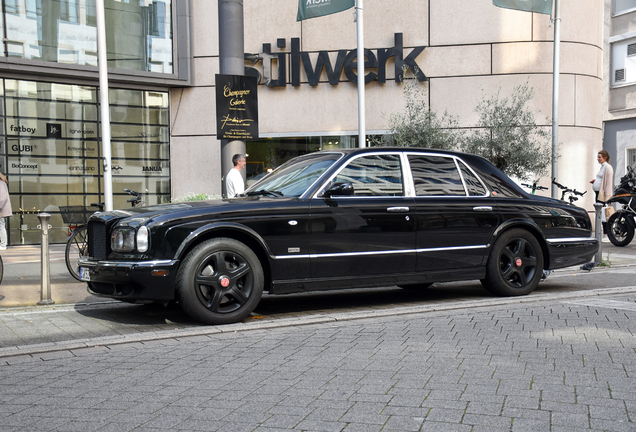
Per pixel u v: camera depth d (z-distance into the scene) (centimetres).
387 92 1579
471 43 1550
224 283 550
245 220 562
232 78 1143
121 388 370
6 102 1489
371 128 1584
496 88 1544
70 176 1565
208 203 581
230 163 1301
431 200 648
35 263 1076
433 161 673
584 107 1574
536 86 1540
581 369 395
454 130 1252
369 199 618
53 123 1542
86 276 582
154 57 1588
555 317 561
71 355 457
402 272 630
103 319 595
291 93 1609
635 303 635
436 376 383
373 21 1588
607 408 322
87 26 1524
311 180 615
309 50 1603
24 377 398
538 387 358
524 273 707
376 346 462
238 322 565
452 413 317
